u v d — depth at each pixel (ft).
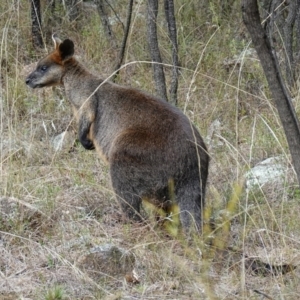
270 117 52.95
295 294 31.04
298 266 34.35
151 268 34.55
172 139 38.63
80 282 33.58
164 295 32.12
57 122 55.21
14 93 54.03
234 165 45.32
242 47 64.44
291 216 38.70
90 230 39.32
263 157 48.21
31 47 65.57
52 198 41.81
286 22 59.11
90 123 43.47
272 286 32.12
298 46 61.62
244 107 55.93
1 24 66.54
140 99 41.24
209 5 68.85
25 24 67.00
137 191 39.40
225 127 51.88
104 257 34.91
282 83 28.22
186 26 67.46
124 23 68.03
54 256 35.50
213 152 47.91
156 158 38.60
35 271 34.73
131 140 39.40
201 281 30.66
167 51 63.16
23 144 50.03
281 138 48.42
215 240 34.96
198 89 58.18
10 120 50.67
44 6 70.74
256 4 27.58
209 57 62.59
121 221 41.01
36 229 38.93
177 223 37.22
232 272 33.50
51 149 50.60
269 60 27.96
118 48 64.03
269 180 43.68
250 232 37.22
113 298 32.04
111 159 39.91
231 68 61.11
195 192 38.22
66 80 45.52
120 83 60.13
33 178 44.96
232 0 69.62
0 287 33.35
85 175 45.78
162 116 39.75
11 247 37.09
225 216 36.83
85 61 63.62
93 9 71.82
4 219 39.06
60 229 38.58
